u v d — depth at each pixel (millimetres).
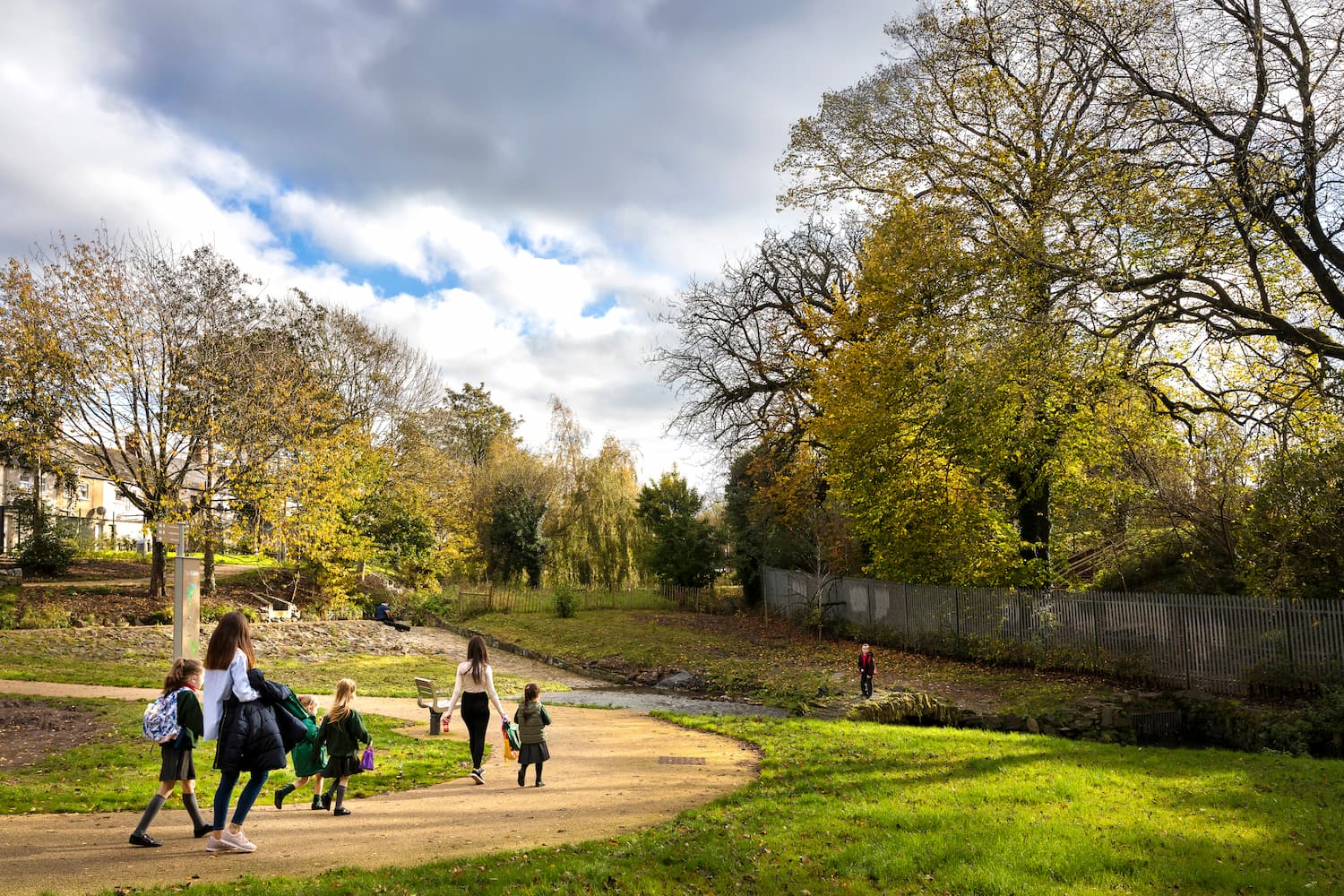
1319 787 10414
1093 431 23078
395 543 41969
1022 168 23641
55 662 21672
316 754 8867
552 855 7324
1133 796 9781
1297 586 18250
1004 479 26141
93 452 31297
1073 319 19609
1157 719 17344
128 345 30656
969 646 25922
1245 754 13375
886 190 27312
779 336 37219
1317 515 17609
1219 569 21859
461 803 9586
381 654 29016
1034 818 8602
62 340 29594
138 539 58500
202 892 6027
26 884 6211
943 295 23203
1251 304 19000
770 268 38125
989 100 24375
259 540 32594
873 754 12797
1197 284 19172
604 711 19016
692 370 39062
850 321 29828
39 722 13688
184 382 32281
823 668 25359
